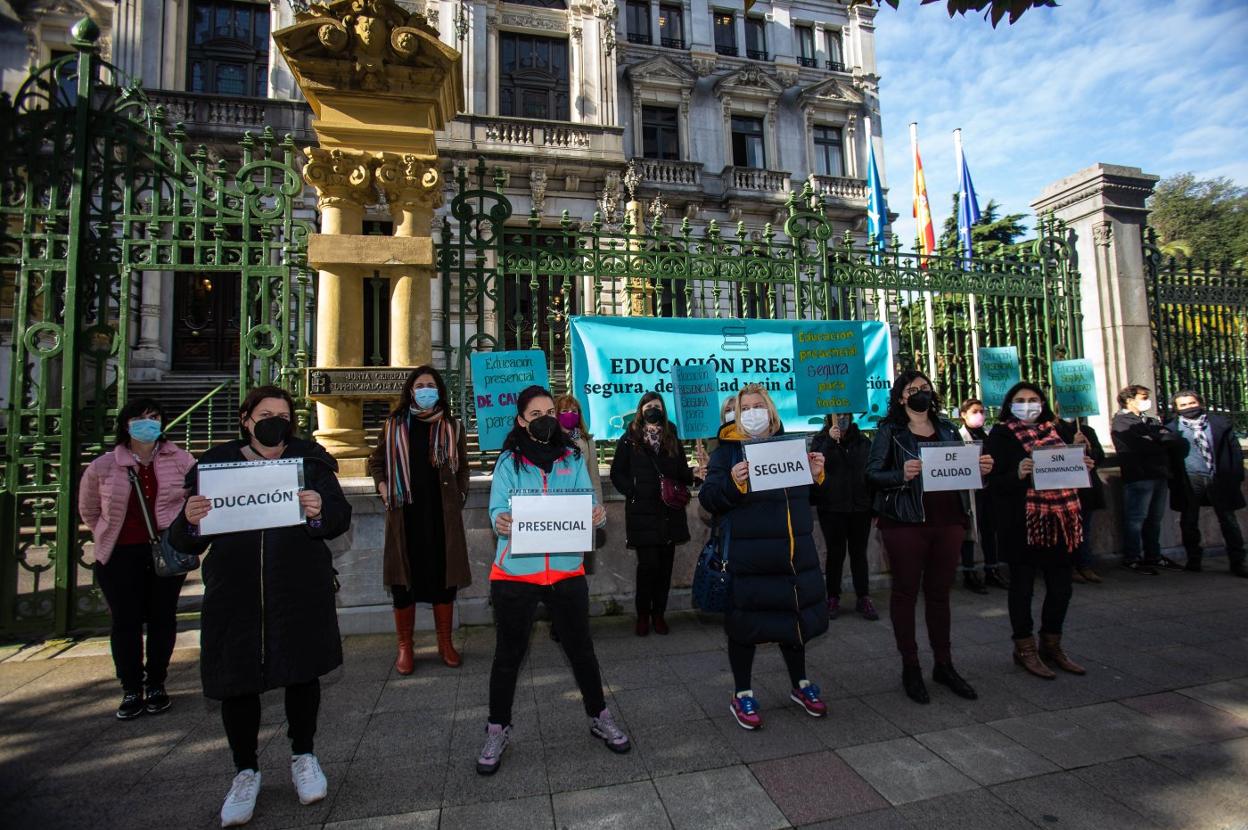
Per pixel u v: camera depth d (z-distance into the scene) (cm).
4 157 473
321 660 256
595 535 313
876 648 438
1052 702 347
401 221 497
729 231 1964
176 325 1357
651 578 462
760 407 332
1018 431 402
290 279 487
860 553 517
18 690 374
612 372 522
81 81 479
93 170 485
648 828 239
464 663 414
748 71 2095
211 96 1441
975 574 575
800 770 279
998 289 657
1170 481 643
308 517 257
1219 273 759
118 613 338
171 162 488
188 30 1590
